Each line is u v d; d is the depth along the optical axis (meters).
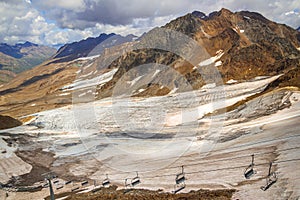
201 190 15.94
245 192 15.02
